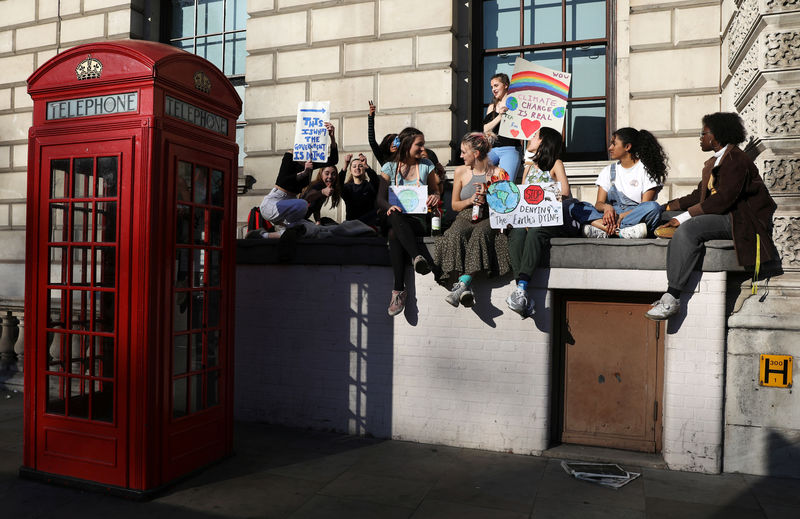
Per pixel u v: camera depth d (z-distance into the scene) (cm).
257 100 838
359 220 596
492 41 779
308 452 496
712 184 463
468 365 511
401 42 769
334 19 800
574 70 744
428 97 757
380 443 523
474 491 417
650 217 483
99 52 400
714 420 454
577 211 516
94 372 414
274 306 573
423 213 517
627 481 433
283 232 605
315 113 588
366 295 541
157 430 401
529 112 593
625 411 496
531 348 495
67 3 977
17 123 1016
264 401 576
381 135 777
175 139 405
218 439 467
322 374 556
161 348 401
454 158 759
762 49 483
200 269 448
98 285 412
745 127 541
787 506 397
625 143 504
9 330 704
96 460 408
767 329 450
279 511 381
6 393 680
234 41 920
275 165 830
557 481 436
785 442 446
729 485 432
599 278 479
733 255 447
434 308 520
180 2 954
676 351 462
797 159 469
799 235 459
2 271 1020
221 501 395
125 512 376
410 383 527
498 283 502
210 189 449
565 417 511
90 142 403
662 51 676
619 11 712
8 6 1019
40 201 424
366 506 390
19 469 433
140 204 389
